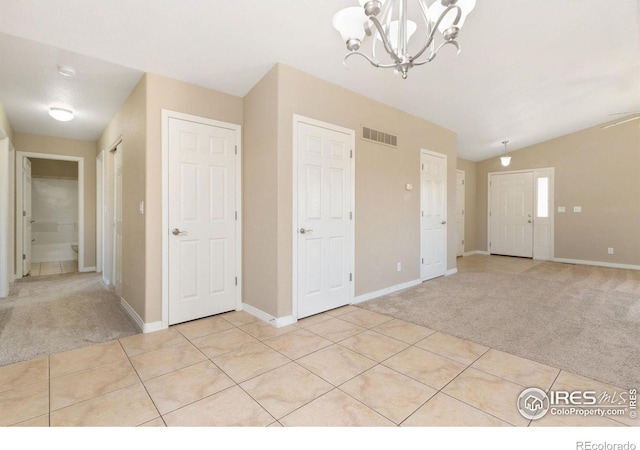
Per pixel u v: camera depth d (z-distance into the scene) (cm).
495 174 743
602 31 276
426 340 256
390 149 401
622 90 415
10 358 223
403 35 161
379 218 386
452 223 528
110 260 439
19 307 339
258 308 310
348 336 264
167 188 282
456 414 163
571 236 632
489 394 181
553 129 588
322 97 317
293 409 167
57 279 477
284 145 284
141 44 240
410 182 434
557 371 206
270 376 200
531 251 688
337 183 334
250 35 241
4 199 376
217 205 315
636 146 559
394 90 360
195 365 214
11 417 159
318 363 218
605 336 262
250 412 164
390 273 403
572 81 378
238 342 251
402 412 164
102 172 470
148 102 272
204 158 305
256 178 309
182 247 292
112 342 251
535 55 311
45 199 686
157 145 276
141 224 280
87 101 339
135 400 175
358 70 307
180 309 291
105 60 255
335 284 335
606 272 536
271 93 286
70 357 226
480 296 386
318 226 316
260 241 304
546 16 252
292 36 245
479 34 270
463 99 402
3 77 283
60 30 219
